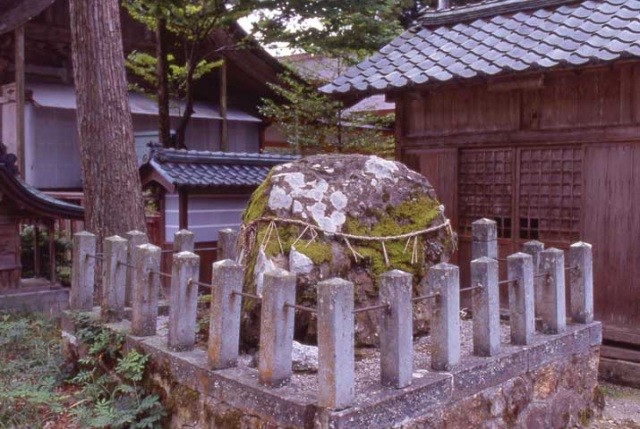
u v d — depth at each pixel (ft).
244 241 15.58
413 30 27.91
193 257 13.80
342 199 15.31
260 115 51.13
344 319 10.32
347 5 35.76
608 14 21.81
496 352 13.58
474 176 24.43
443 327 12.39
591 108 21.17
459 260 24.91
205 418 12.41
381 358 11.46
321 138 41.93
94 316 16.80
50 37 42.27
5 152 26.13
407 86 22.98
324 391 10.35
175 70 41.04
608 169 20.85
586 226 21.42
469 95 24.26
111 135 22.61
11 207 27.09
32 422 14.52
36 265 29.32
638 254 20.31
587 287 16.52
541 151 22.54
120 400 14.32
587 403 16.30
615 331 20.80
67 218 28.04
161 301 19.11
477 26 25.71
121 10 44.86
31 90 39.19
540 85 20.94
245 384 11.52
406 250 15.57
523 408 14.07
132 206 22.99
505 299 23.52
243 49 42.86
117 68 22.81
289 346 11.50
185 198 27.48
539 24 23.34
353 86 24.31
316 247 14.46
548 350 14.83
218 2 35.83
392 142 42.93
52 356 18.47
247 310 14.29
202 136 48.16
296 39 37.76
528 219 22.95
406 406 11.19
